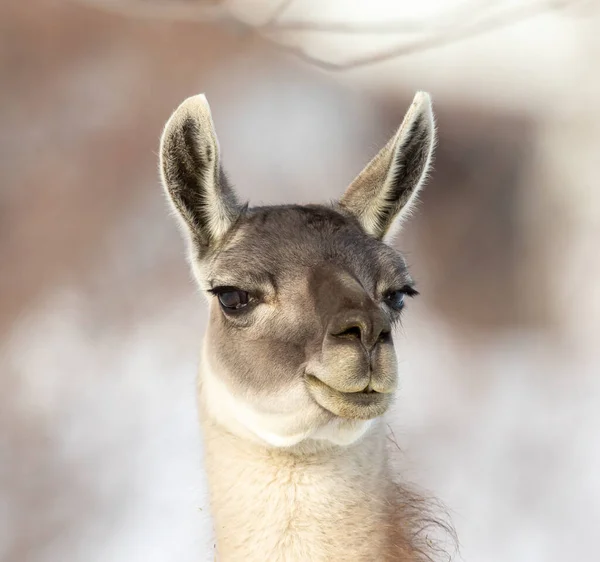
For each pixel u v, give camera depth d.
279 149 54.69
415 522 15.12
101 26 55.56
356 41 60.28
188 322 40.78
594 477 30.69
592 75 63.62
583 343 44.53
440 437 32.56
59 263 44.66
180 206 15.45
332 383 13.39
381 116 60.19
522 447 32.22
